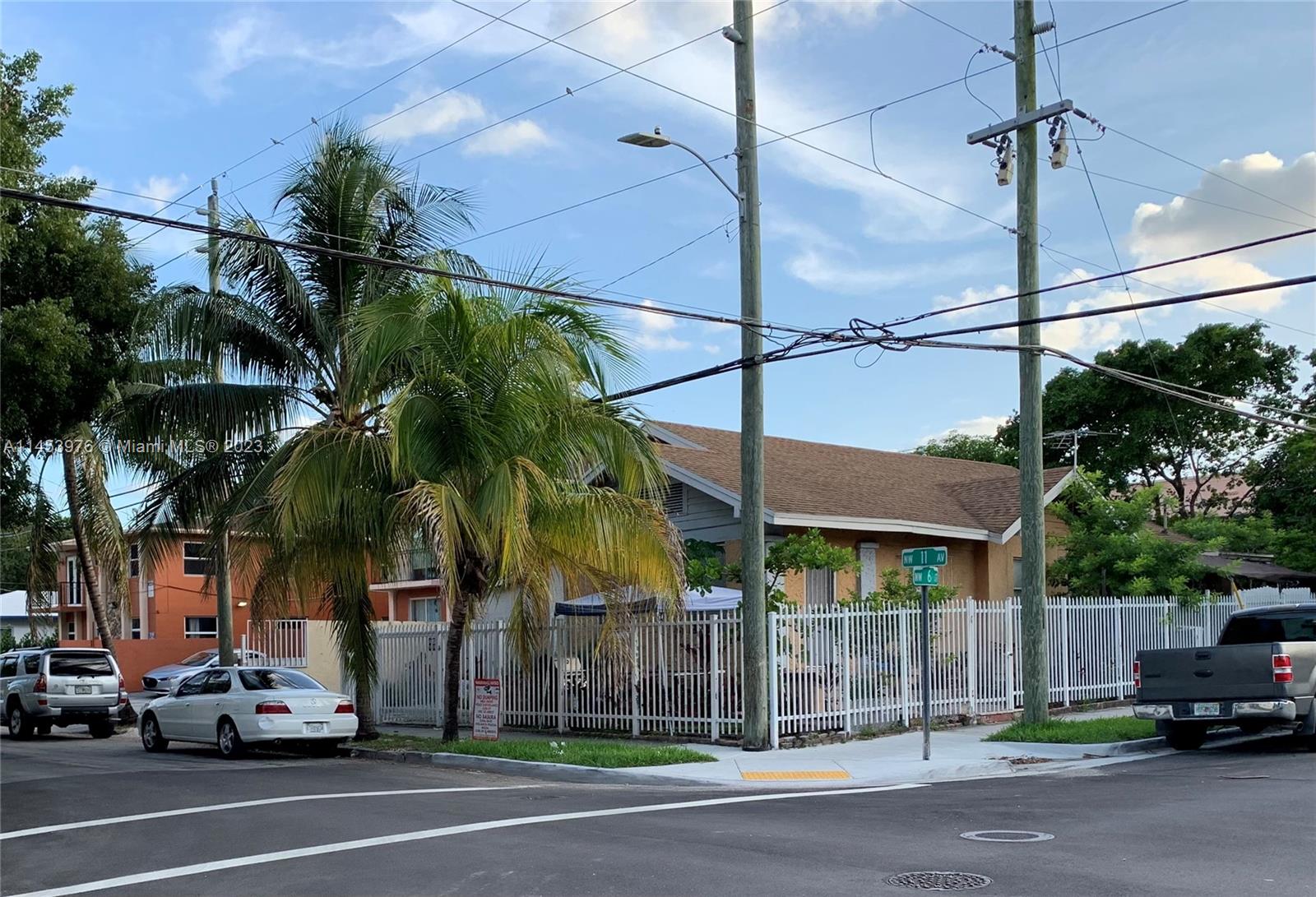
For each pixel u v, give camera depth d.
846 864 8.82
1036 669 18.28
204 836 10.89
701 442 26.36
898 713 19.08
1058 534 28.05
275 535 18.53
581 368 17.70
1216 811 10.85
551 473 17.64
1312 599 30.20
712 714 18.03
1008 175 18.50
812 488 24.20
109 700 24.62
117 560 27.02
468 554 18.11
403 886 8.50
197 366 22.86
